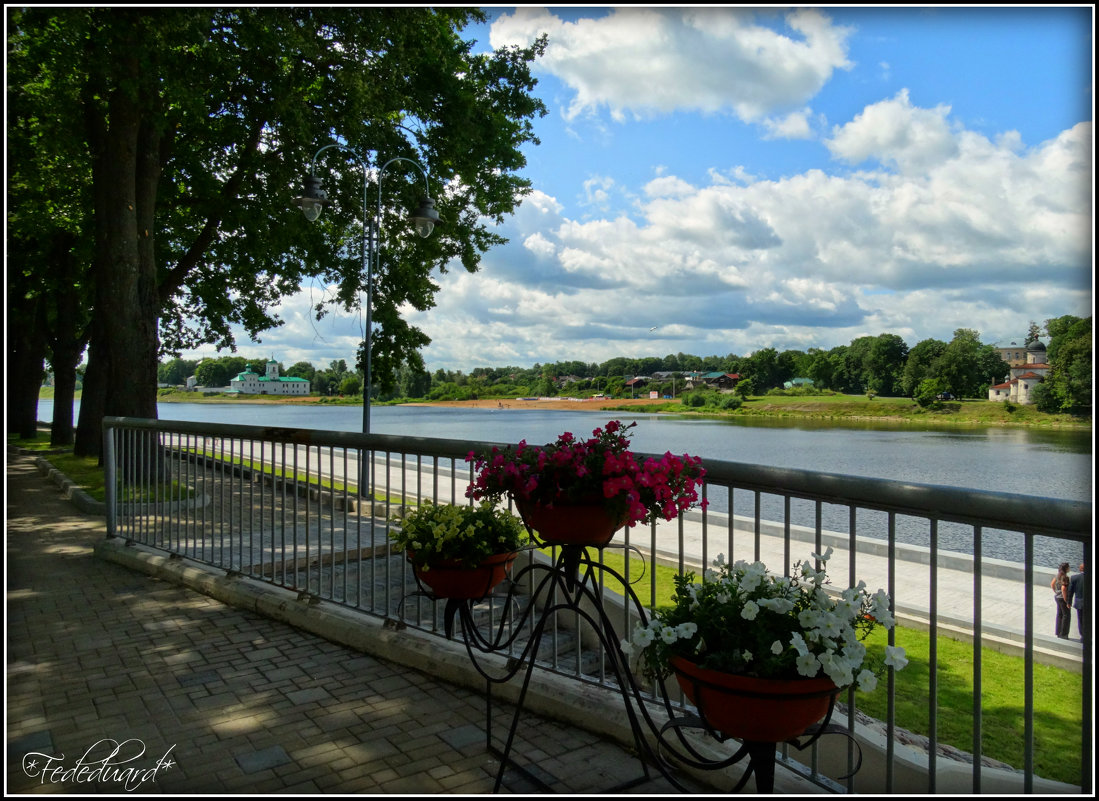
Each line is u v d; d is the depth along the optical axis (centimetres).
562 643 546
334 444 474
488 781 293
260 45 1175
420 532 369
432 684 395
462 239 1995
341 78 1410
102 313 1301
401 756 315
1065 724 527
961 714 545
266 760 312
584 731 336
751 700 213
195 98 1211
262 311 2292
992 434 5128
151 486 688
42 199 1798
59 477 1455
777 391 11206
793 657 214
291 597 510
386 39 1426
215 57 1186
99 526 966
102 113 1368
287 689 389
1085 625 204
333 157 1722
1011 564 1009
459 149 1725
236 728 344
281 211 1681
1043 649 691
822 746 425
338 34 1385
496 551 363
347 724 347
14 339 3009
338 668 419
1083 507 198
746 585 226
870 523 1761
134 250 1312
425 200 1584
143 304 1342
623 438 305
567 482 289
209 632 486
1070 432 4297
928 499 228
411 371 1986
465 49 1789
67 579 632
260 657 438
